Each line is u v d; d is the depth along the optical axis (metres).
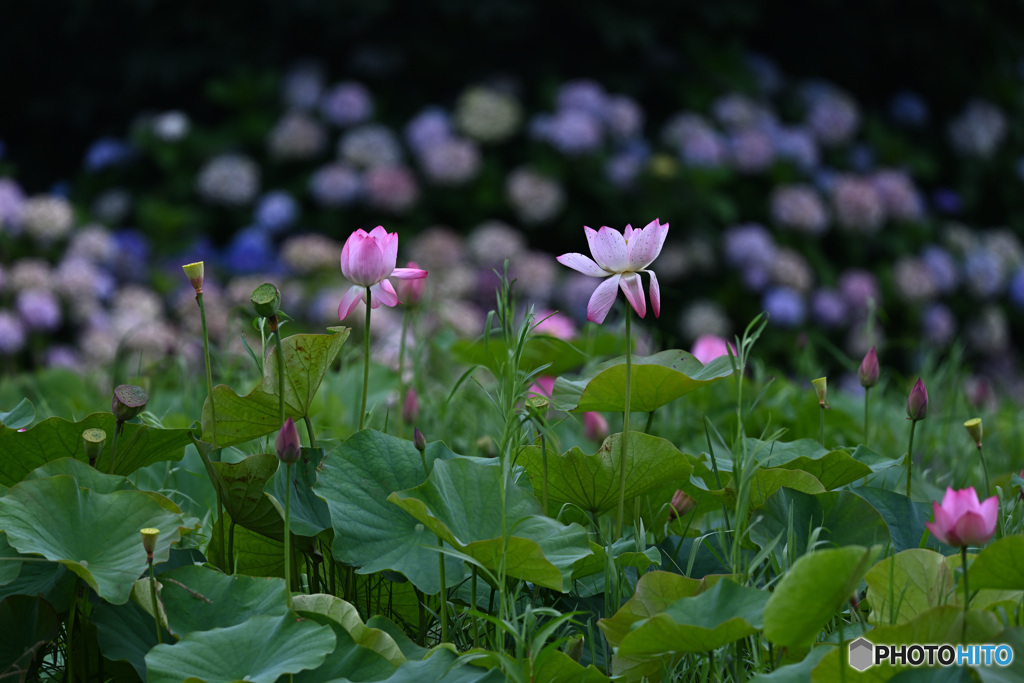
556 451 8.04
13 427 7.91
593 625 7.79
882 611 7.62
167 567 7.69
